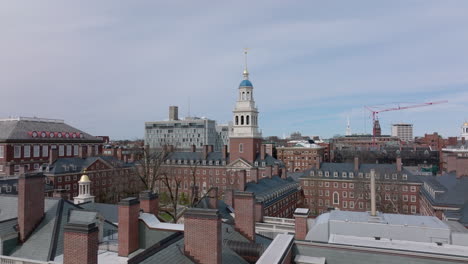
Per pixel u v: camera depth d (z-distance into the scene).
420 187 73.50
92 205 34.78
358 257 17.17
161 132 196.75
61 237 22.41
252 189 61.12
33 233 22.77
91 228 14.16
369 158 140.75
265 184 68.44
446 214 42.88
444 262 15.76
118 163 93.56
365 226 21.62
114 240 24.59
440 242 19.69
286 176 87.50
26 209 22.58
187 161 101.38
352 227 21.91
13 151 83.12
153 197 23.75
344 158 154.75
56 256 20.72
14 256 21.03
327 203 85.19
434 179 62.97
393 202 70.81
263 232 34.72
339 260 17.50
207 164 98.62
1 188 53.22
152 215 21.89
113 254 20.34
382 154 141.88
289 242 17.64
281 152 151.00
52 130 98.88
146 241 20.23
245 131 91.00
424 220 22.28
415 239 20.81
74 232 14.11
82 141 106.19
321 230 22.41
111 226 27.89
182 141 192.00
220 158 98.81
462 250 17.45
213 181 97.56
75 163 82.12
